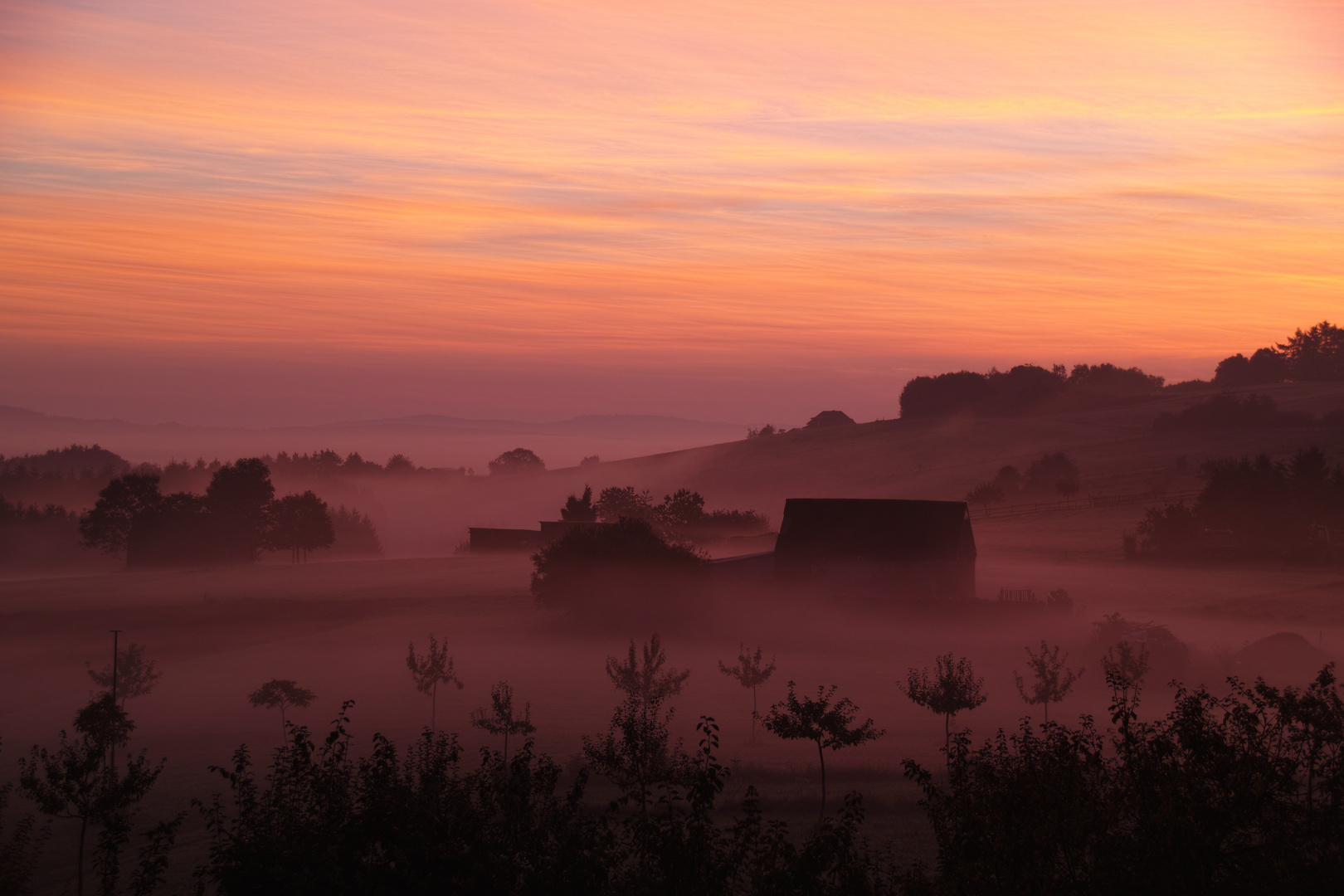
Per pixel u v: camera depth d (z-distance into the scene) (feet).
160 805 79.20
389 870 36.58
